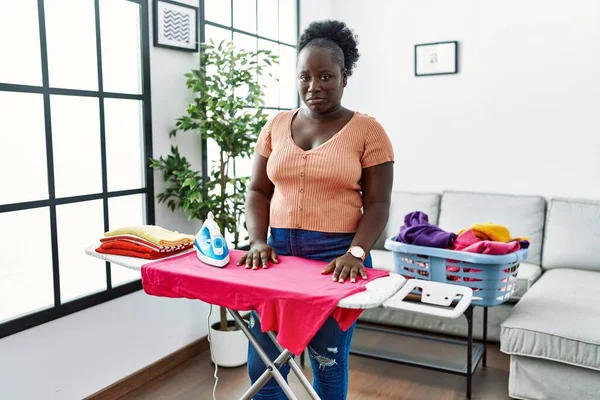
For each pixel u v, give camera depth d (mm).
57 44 2125
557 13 3172
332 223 1517
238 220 2713
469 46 3445
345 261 1395
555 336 2160
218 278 1386
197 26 2723
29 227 2062
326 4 3889
